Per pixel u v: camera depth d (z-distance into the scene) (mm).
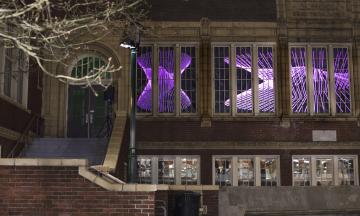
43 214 9461
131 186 9594
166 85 22766
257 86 22719
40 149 19172
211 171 22062
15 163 9555
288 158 22297
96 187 9586
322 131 22609
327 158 22609
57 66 21797
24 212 9461
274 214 17438
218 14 23000
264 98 22766
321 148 22500
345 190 18578
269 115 22625
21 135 18406
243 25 22859
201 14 22969
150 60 22844
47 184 9555
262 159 22391
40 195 9523
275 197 17562
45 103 21781
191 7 22969
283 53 22656
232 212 16875
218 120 22422
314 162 22453
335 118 22688
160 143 22109
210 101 22391
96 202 9547
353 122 22812
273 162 22438
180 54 22844
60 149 19172
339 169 22516
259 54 22969
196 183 22078
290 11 23062
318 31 23031
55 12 18031
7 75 17656
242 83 22859
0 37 9797
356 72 22953
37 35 9609
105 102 22406
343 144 22547
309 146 22453
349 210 18438
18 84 18719
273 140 22406
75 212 9500
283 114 22391
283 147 22359
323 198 18281
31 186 9539
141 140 22156
